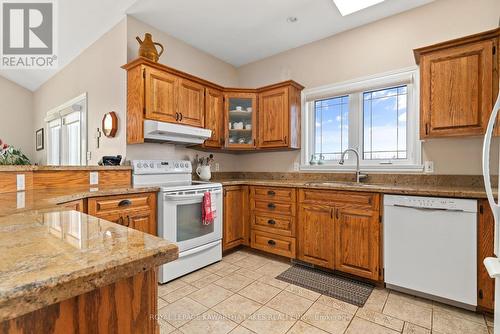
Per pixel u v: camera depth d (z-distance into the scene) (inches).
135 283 21.5
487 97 74.0
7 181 66.1
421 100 84.7
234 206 117.6
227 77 150.6
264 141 128.6
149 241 23.5
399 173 100.0
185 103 109.6
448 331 61.7
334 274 94.5
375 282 86.1
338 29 114.6
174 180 112.0
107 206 76.5
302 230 101.6
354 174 111.4
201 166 126.5
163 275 85.7
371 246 84.5
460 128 78.0
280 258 111.0
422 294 76.8
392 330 62.2
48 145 179.3
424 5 96.1
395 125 104.5
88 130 129.3
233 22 109.4
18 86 200.7
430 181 93.7
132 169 97.5
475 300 67.5
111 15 105.0
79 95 137.6
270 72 141.9
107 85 114.0
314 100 125.6
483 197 66.1
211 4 97.6
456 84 78.6
